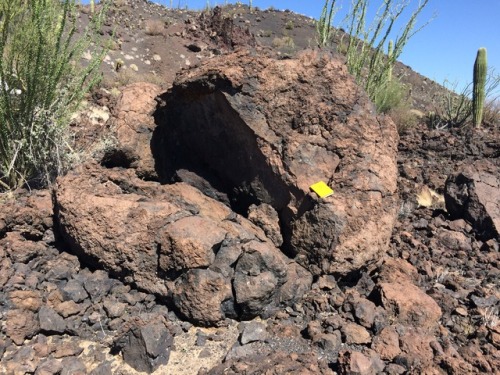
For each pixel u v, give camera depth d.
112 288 3.38
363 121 4.17
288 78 4.06
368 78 7.57
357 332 3.20
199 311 3.19
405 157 8.76
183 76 4.25
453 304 3.70
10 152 4.56
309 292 3.63
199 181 4.51
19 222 3.69
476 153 8.72
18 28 4.43
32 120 4.55
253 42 17.62
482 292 3.89
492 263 4.65
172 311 3.34
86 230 3.42
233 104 4.00
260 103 4.03
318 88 4.13
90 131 5.68
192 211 3.65
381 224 3.86
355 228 3.73
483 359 2.96
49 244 3.78
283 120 4.08
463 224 5.34
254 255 3.30
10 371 2.61
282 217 4.04
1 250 3.47
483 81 10.73
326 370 2.77
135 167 4.87
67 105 4.91
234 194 4.41
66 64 4.84
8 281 3.22
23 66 4.47
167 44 14.71
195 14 21.78
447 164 8.28
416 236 5.15
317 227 3.74
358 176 3.90
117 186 3.95
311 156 3.99
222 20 17.12
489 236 5.16
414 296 3.49
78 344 3.00
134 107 4.94
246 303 3.25
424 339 3.12
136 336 2.88
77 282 3.34
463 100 11.38
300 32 22.19
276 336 3.19
